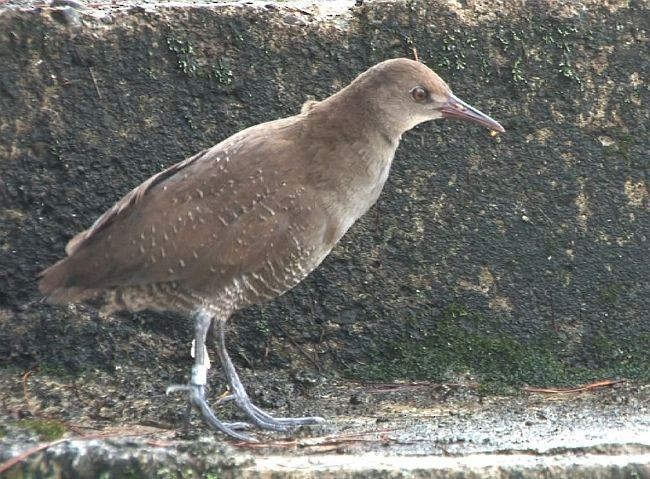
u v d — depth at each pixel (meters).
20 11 10.94
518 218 11.52
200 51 11.20
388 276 11.47
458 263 11.50
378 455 9.52
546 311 11.59
